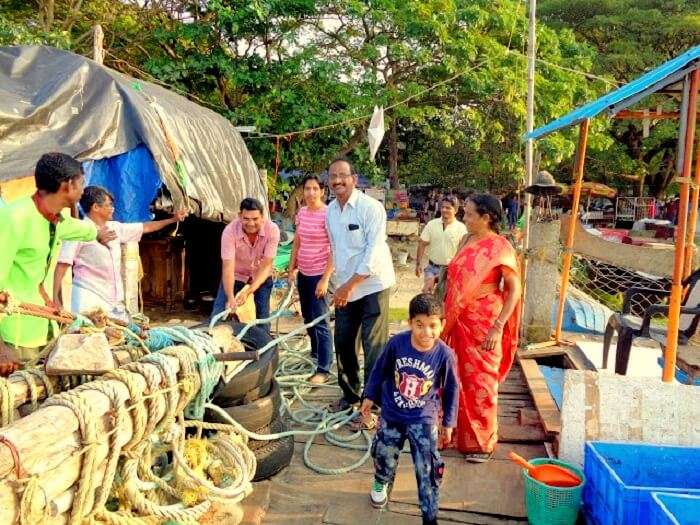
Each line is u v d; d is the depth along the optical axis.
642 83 3.92
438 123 16.20
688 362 4.32
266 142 12.31
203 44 12.97
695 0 20.25
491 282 3.80
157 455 2.88
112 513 2.30
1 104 5.41
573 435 3.54
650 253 6.02
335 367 5.72
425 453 3.13
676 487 3.15
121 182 5.96
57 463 1.90
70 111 5.77
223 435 3.08
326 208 4.91
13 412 2.22
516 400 4.91
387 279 4.31
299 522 3.25
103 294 4.19
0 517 1.70
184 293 8.81
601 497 3.00
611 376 3.62
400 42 13.50
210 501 2.67
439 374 3.24
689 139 3.85
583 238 6.87
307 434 3.96
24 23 11.77
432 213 20.25
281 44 13.06
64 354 2.33
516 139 14.87
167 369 2.54
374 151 8.34
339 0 12.55
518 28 14.45
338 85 12.87
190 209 6.49
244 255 5.09
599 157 22.67
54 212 3.02
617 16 19.83
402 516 3.33
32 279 3.12
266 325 5.31
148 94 6.95
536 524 3.13
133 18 13.39
